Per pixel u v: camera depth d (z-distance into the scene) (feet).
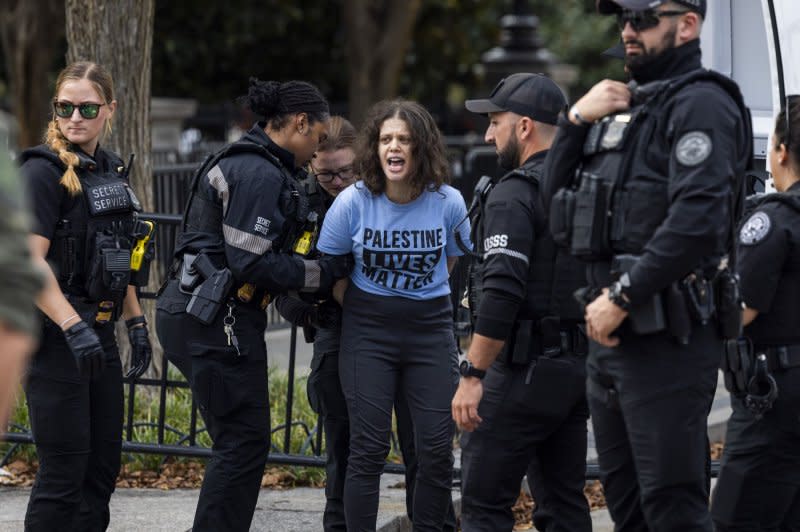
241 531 41.83
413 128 40.73
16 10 146.10
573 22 252.62
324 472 57.26
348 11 142.31
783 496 36.47
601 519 54.19
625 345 30.89
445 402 42.14
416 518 42.47
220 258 40.86
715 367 31.27
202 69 175.52
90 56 67.41
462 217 42.42
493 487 37.68
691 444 30.76
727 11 63.46
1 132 17.46
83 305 39.14
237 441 41.39
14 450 57.62
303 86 41.32
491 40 195.52
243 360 40.96
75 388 38.86
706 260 30.53
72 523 39.96
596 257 31.07
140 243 40.88
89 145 39.88
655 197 30.07
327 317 43.50
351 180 45.09
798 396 35.35
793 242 34.81
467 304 41.55
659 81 30.81
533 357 36.70
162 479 57.41
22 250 17.08
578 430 38.68
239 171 40.01
